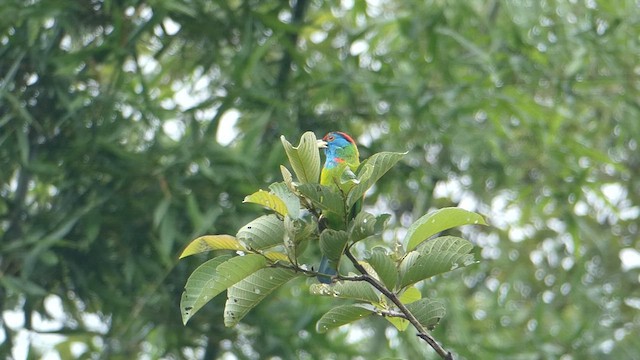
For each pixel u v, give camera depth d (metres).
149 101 11.15
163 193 11.17
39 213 11.27
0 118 10.98
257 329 11.47
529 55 13.17
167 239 10.62
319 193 5.07
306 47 13.33
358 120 13.65
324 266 6.50
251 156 11.16
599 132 15.45
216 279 5.18
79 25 11.12
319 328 5.42
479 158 14.65
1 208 11.43
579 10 14.07
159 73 12.37
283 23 11.40
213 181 11.16
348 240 5.07
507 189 15.70
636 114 13.77
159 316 11.35
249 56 11.70
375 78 12.69
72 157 11.00
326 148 7.90
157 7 10.86
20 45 11.02
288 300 12.20
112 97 11.14
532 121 13.33
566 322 15.87
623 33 13.47
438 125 12.86
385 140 13.02
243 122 12.73
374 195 13.02
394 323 5.65
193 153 11.04
